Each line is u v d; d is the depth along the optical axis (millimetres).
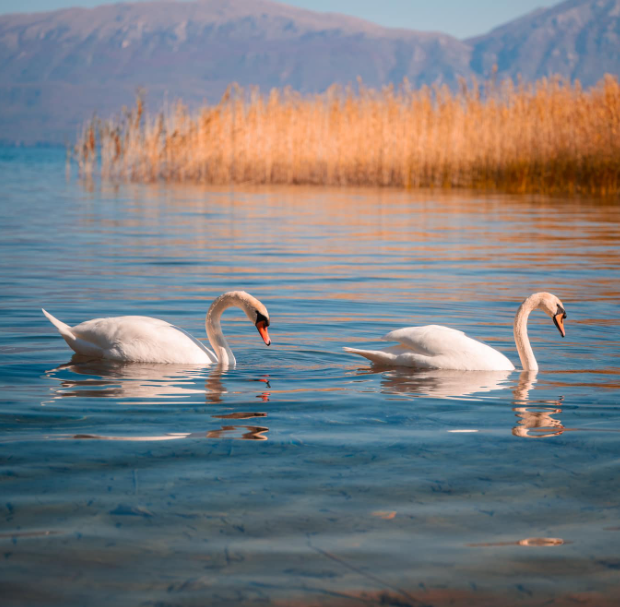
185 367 6516
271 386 5895
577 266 12922
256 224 19188
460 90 31000
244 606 2715
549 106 28906
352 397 5566
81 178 37094
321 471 3986
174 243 15641
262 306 6707
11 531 3238
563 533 3297
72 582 2852
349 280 11492
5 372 6172
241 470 3982
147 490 3693
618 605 2746
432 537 3242
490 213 21766
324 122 33344
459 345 6527
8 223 18906
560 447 4426
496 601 2768
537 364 6684
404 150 31750
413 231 17891
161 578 2887
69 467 3994
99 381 5945
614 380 6160
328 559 3045
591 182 27641
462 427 4824
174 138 35062
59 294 10031
